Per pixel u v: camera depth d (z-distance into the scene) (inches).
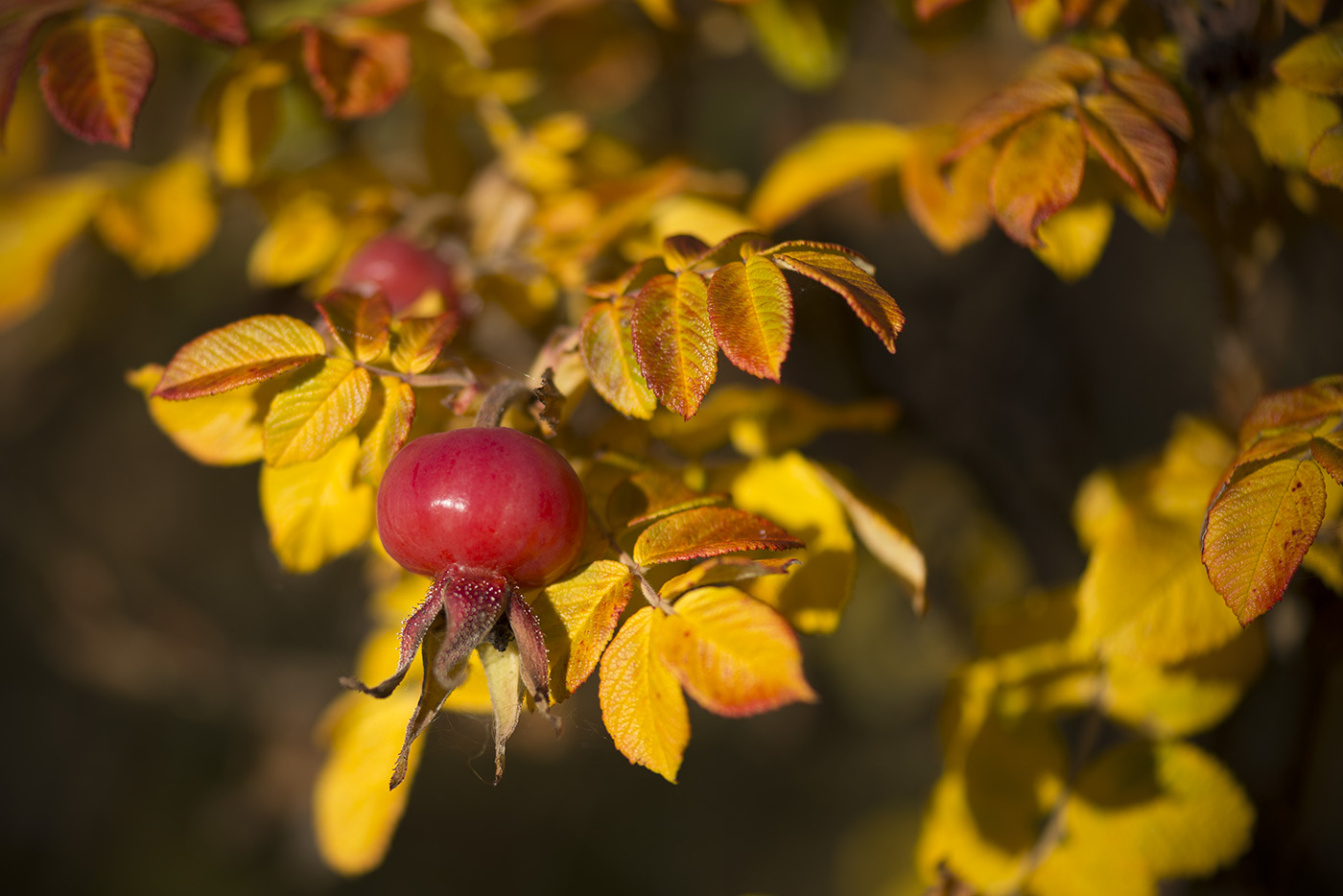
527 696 13.5
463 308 15.9
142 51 15.2
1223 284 16.6
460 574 13.3
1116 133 14.3
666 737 13.2
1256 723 17.5
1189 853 15.3
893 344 13.0
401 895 48.2
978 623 16.0
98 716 49.2
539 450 13.4
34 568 40.9
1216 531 13.6
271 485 14.4
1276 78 15.1
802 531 14.8
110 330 34.1
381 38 16.2
